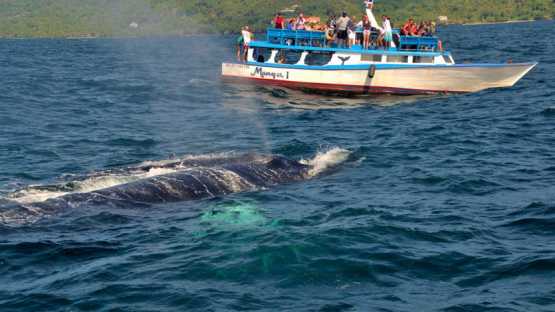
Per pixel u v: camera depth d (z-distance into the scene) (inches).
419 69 2999.5
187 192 1435.8
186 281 1034.1
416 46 3137.3
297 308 947.3
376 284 1023.6
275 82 3191.4
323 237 1176.2
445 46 6432.1
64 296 1005.2
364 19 3115.2
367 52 3034.0
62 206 1333.7
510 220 1301.7
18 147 2038.6
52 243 1190.9
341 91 3063.5
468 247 1162.6
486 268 1079.6
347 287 1012.5
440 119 2444.6
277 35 3203.7
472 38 7854.3
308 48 3100.4
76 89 3528.5
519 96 2886.3
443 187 1537.9
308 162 1745.8
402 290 1006.4
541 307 954.1
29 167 1784.0
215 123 2468.0
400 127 2297.0
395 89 3034.0
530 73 3722.9
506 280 1039.0
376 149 1927.9
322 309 944.9
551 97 2827.3
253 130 2308.1
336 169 1695.4
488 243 1182.9
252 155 1673.2
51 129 2363.4
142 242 1195.3
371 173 1662.2
